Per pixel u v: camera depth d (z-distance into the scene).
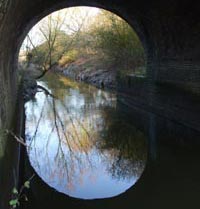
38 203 7.47
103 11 27.50
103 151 11.31
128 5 15.75
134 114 17.77
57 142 12.48
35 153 11.21
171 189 8.09
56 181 8.84
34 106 20.67
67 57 47.62
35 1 12.61
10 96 10.48
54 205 7.40
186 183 8.38
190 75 12.76
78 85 33.00
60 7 16.55
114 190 8.26
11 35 9.55
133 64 25.73
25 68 28.48
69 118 16.80
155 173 9.16
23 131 13.41
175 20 13.32
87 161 10.43
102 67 34.56
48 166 9.98
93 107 20.08
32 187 8.33
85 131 14.00
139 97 18.77
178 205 7.26
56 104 21.36
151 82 16.92
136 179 8.88
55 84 34.03
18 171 8.32
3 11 5.46
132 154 10.88
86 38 36.62
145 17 15.80
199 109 11.52
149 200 7.58
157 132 13.20
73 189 8.35
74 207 7.34
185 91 13.04
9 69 11.62
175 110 13.70
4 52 8.44
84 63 40.91
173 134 12.84
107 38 27.16
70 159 10.60
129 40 25.20
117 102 22.05
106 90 28.23
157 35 15.77
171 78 14.84
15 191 4.52
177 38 13.83
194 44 12.38
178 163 9.73
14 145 8.16
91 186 8.55
